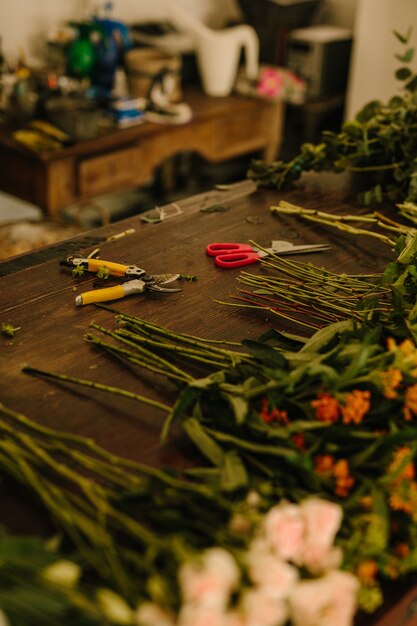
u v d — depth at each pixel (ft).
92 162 7.37
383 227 4.52
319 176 5.27
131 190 10.33
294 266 4.00
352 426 2.73
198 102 8.71
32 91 7.36
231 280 3.95
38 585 2.15
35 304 3.65
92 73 8.18
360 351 2.72
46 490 2.60
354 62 9.11
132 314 3.62
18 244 6.25
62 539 2.50
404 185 4.97
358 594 2.40
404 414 2.79
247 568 2.18
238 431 2.82
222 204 4.77
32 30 8.50
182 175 10.68
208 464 2.83
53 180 7.16
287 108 9.69
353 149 5.16
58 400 3.08
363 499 2.53
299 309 3.70
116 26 8.29
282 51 9.91
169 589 2.21
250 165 5.08
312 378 2.85
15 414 2.87
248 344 3.00
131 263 4.04
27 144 7.02
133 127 7.73
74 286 3.81
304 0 9.93
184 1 9.94
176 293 3.81
